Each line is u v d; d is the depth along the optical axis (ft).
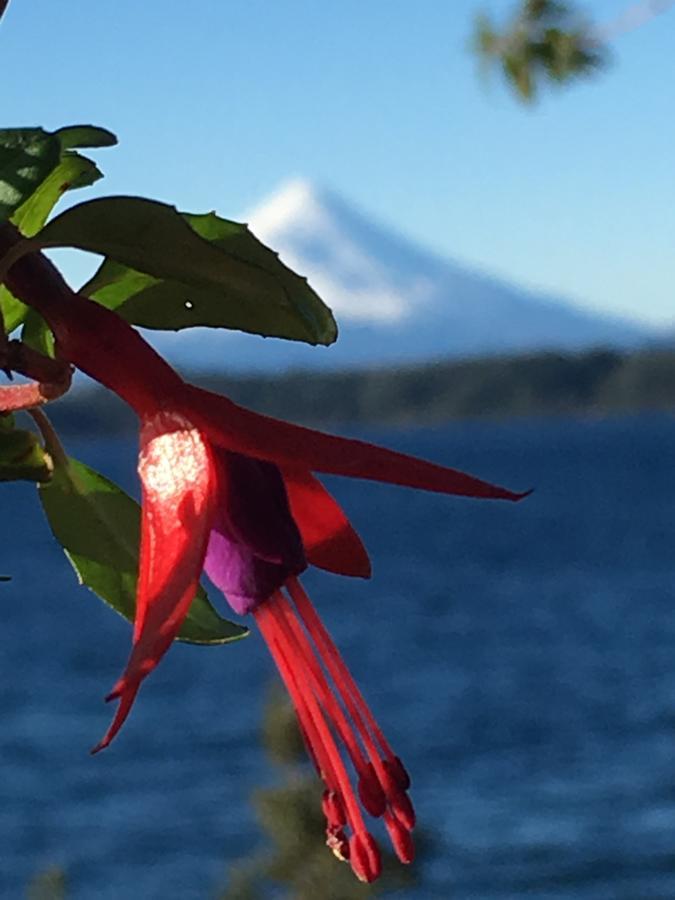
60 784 98.94
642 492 407.64
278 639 4.86
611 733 103.81
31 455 5.43
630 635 159.43
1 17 4.82
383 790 4.76
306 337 5.03
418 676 138.41
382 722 114.32
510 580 225.56
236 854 75.92
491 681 132.67
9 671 158.71
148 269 4.44
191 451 4.65
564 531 307.99
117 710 3.84
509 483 431.84
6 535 331.98
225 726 116.78
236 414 4.65
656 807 78.59
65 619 204.54
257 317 5.06
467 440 624.59
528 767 93.61
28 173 4.21
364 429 252.01
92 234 4.38
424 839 20.90
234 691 134.21
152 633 4.23
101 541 5.66
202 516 4.55
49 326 4.74
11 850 80.43
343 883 20.33
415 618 184.85
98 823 85.76
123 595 5.68
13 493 456.86
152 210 4.33
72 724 124.47
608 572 229.25
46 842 81.66
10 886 73.46
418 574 239.30
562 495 405.39
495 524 331.77
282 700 21.15
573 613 182.19
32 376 4.61
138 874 73.10
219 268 4.42
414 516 364.79
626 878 64.95
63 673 155.43
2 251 4.43
